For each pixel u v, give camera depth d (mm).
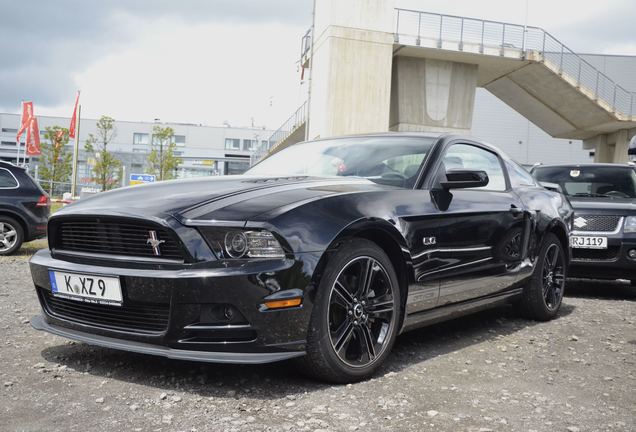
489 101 53625
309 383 2586
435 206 3100
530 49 28328
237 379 2602
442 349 3322
